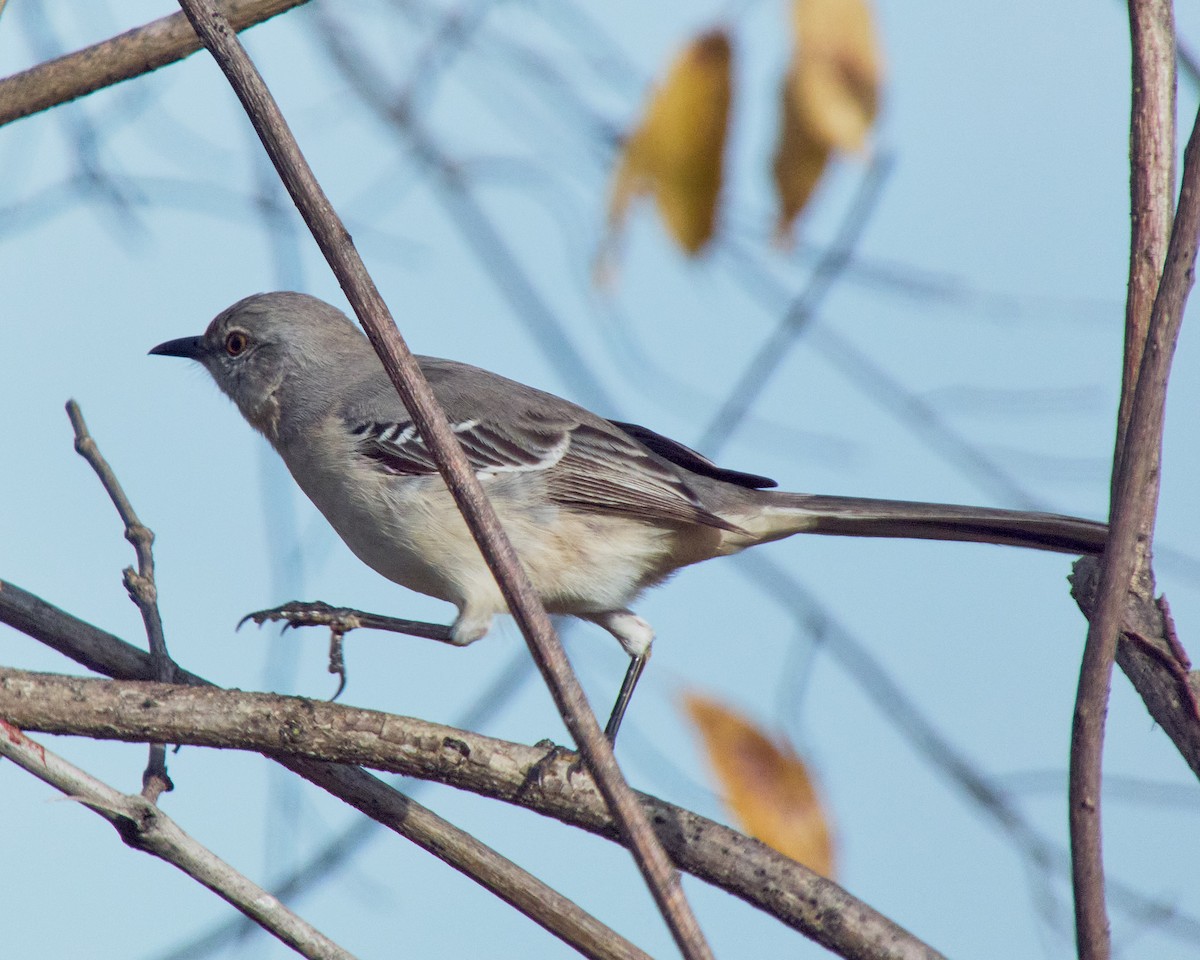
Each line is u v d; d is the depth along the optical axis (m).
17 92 7.87
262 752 6.97
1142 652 6.47
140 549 7.70
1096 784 5.30
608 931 6.75
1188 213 5.57
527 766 7.20
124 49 7.86
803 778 7.09
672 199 7.62
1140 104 6.59
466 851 6.88
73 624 7.52
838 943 6.63
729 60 7.54
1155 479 6.68
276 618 8.87
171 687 6.92
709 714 7.13
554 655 5.21
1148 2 6.64
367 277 5.57
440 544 9.79
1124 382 6.38
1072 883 5.29
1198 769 6.18
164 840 5.67
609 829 7.10
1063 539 8.87
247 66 5.57
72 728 6.77
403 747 7.04
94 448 7.91
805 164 7.35
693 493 10.28
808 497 10.16
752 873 6.78
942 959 6.57
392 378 5.54
